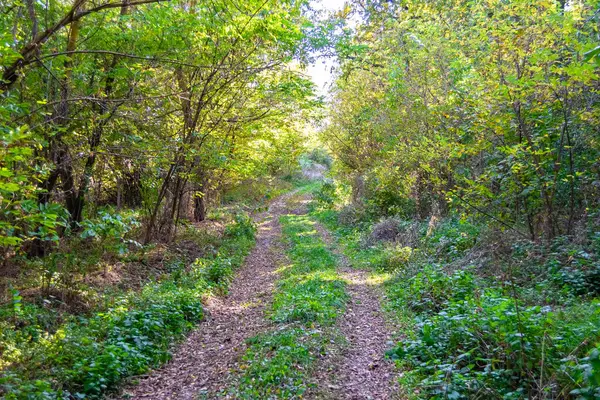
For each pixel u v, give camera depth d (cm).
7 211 442
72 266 853
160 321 684
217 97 1181
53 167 762
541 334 442
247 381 491
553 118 842
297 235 1739
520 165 806
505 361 449
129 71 905
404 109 1350
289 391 466
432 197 1423
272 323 719
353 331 686
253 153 1669
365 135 1888
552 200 862
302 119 1458
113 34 898
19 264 880
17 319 611
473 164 1116
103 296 787
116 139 966
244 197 2897
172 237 1359
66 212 512
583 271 693
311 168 5012
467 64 1029
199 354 637
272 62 1118
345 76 1623
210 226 1755
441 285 748
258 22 883
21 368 484
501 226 945
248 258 1385
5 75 559
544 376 399
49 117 800
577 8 796
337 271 1141
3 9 670
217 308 860
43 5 775
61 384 469
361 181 1973
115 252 1001
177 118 1207
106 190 1477
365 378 518
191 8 958
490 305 560
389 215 1648
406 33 1284
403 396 457
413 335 601
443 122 1136
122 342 586
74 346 553
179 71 1119
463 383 419
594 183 819
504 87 783
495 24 866
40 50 667
